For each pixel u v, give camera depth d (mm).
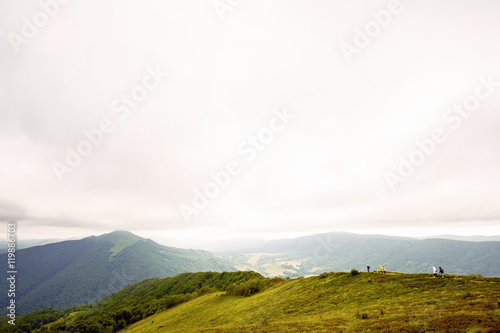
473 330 15492
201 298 75312
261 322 31109
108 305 188875
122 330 77688
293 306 35625
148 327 57469
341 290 35625
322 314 28500
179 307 73875
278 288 52188
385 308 24453
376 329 19453
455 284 26016
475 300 20641
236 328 29531
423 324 18250
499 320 15961
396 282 31531
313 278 47906
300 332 22719
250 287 60562
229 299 59781
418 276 31797
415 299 24875
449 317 18344
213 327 33219
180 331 38688
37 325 159625
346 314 25859
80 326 92250
